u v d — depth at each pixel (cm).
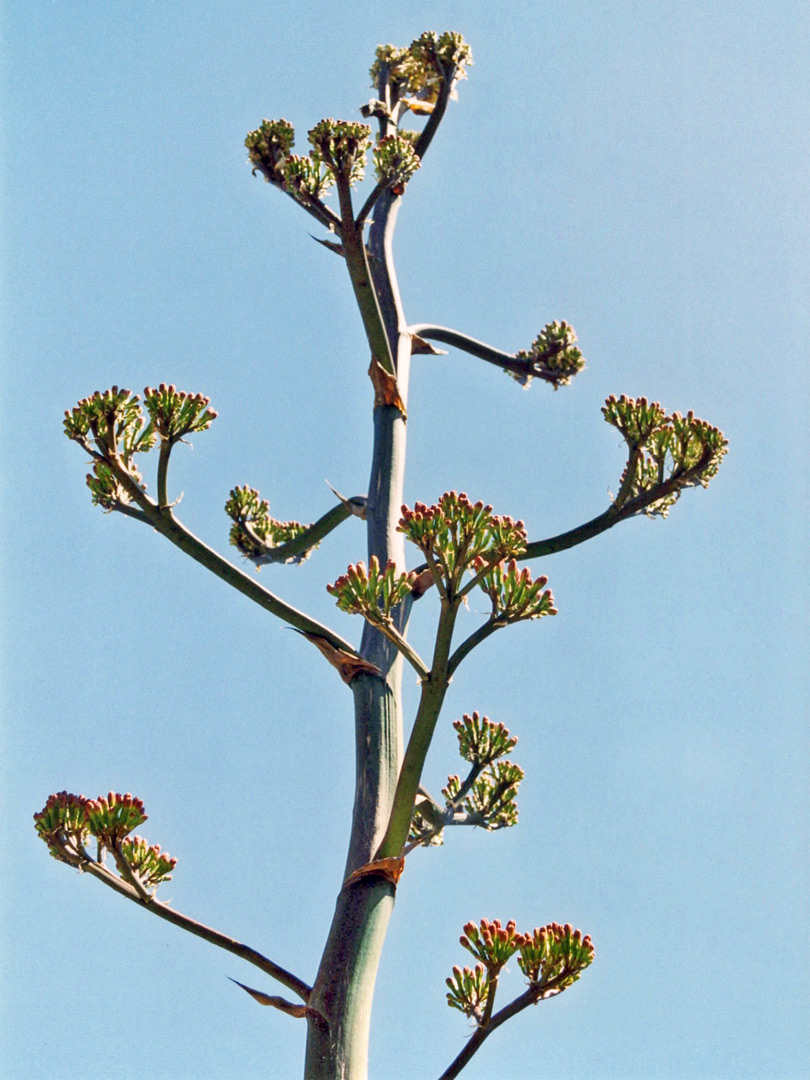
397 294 711
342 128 599
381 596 449
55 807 488
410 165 612
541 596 441
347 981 468
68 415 531
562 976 419
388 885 486
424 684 447
